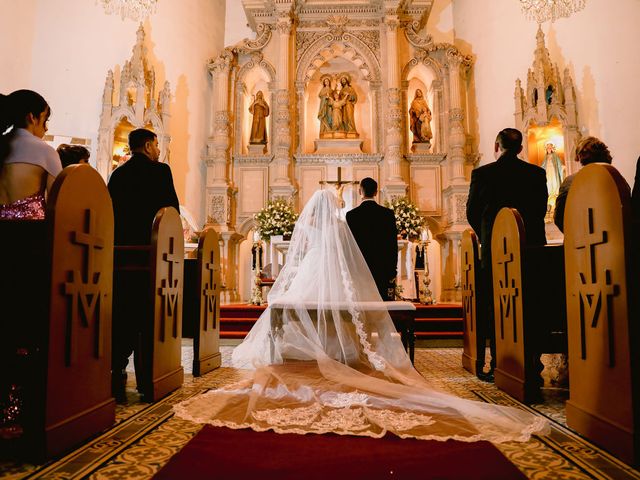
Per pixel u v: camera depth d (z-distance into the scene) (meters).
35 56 8.92
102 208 2.68
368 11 12.12
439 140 11.73
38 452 2.11
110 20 9.80
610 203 2.29
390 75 11.61
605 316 2.31
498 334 3.85
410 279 8.77
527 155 9.33
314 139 12.27
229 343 6.99
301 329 4.13
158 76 10.43
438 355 5.86
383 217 4.68
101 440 2.41
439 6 12.63
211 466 2.01
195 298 4.28
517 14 10.02
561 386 3.80
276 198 11.20
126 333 3.49
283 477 1.90
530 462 2.11
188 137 11.12
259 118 11.91
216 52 12.32
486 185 4.14
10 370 2.39
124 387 3.74
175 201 4.03
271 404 2.93
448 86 11.73
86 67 9.46
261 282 8.62
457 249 10.84
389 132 11.41
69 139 8.74
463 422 2.58
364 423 2.58
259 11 12.18
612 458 2.16
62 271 2.29
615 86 7.59
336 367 3.56
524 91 9.71
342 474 1.92
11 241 2.23
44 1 9.09
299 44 12.15
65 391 2.29
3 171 2.74
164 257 3.52
